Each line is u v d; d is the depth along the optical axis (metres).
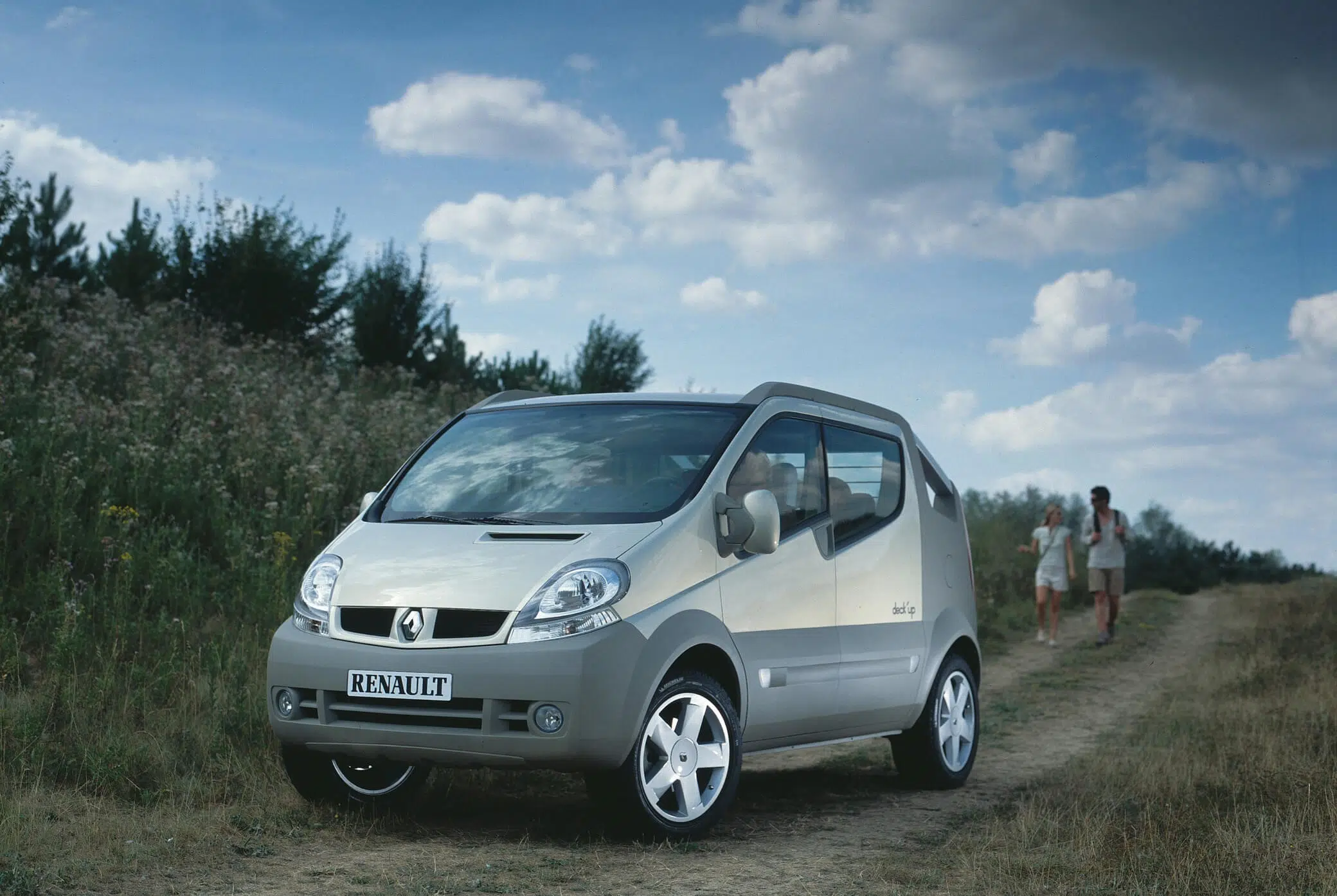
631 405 6.63
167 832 5.45
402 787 6.28
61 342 14.13
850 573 6.84
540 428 6.62
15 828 5.18
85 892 4.52
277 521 11.44
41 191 19.89
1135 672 14.51
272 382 15.98
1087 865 5.01
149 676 7.71
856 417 7.42
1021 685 13.21
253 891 4.63
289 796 6.22
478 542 5.73
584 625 5.27
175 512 10.97
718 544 5.94
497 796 6.66
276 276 21.91
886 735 7.21
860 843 5.80
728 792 5.78
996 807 6.82
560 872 4.98
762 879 4.98
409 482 6.55
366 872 4.95
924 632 7.48
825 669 6.52
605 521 5.82
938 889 4.82
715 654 5.86
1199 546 44.03
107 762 6.26
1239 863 4.89
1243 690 11.65
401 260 24.17
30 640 8.36
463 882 4.77
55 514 9.70
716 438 6.28
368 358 23.42
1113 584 17.28
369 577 5.65
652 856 5.31
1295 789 6.36
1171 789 6.65
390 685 5.33
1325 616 19.84
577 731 5.16
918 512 7.70
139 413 12.41
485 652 5.24
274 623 9.22
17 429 11.43
